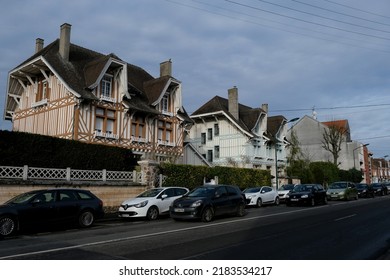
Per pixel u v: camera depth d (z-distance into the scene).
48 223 12.41
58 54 26.00
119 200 19.45
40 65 25.92
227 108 44.16
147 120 29.16
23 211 11.79
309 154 62.47
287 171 44.06
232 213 16.30
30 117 27.59
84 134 24.12
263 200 24.73
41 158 17.48
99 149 20.08
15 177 15.83
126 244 9.43
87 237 10.86
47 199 12.70
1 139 16.17
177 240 9.98
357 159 68.12
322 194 25.11
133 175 20.89
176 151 31.45
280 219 15.30
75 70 25.77
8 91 28.78
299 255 7.96
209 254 8.06
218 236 10.64
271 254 8.05
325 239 10.04
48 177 16.97
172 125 31.55
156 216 16.39
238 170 30.17
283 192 29.78
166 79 30.41
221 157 42.38
